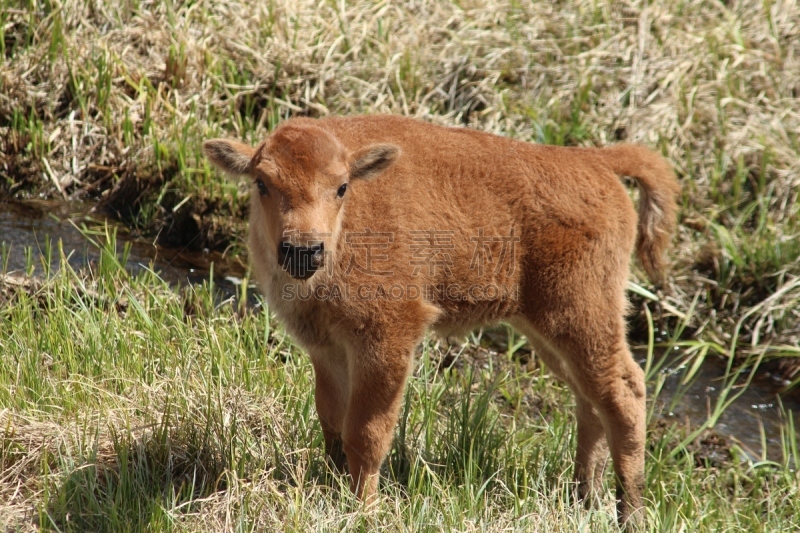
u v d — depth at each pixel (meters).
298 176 16.34
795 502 19.73
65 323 21.66
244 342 23.06
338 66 32.44
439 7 35.12
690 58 32.69
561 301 18.75
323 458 19.27
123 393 20.05
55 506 16.84
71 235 28.22
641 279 27.42
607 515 18.16
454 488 18.67
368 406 17.78
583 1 35.03
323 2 34.88
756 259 27.34
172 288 26.14
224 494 17.61
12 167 30.66
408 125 19.02
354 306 17.36
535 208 18.59
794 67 32.75
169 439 18.38
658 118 30.81
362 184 17.48
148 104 31.16
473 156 18.73
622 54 32.88
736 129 30.75
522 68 32.72
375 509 17.22
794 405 24.61
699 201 29.34
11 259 26.25
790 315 26.47
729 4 35.75
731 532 18.41
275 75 31.89
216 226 28.98
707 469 21.20
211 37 33.47
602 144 30.36
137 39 33.75
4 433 18.17
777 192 29.22
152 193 29.69
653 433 22.88
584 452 20.27
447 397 22.47
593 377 18.98
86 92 31.80
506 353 25.80
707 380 25.58
